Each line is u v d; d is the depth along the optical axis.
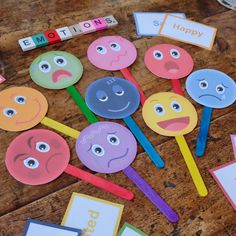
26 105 0.49
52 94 0.50
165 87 0.53
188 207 0.44
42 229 0.41
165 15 0.61
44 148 0.46
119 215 0.42
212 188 0.45
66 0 0.61
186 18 0.62
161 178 0.45
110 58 0.55
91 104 0.50
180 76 0.55
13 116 0.48
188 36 0.60
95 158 0.46
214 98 0.53
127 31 0.59
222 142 0.49
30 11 0.59
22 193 0.43
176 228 0.42
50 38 0.55
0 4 0.59
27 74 0.52
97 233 0.41
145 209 0.43
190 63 0.56
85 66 0.54
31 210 0.42
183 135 0.49
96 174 0.45
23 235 0.40
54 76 0.52
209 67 0.56
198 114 0.51
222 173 0.47
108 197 0.43
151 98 0.52
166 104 0.51
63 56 0.54
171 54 0.57
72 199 0.43
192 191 0.45
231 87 0.55
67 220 0.41
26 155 0.45
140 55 0.56
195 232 0.42
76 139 0.47
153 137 0.48
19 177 0.43
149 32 0.59
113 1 0.62
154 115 0.50
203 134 0.49
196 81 0.54
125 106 0.50
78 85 0.52
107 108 0.50
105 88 0.52
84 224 0.41
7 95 0.50
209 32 0.61
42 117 0.48
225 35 0.61
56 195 0.43
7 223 0.41
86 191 0.43
